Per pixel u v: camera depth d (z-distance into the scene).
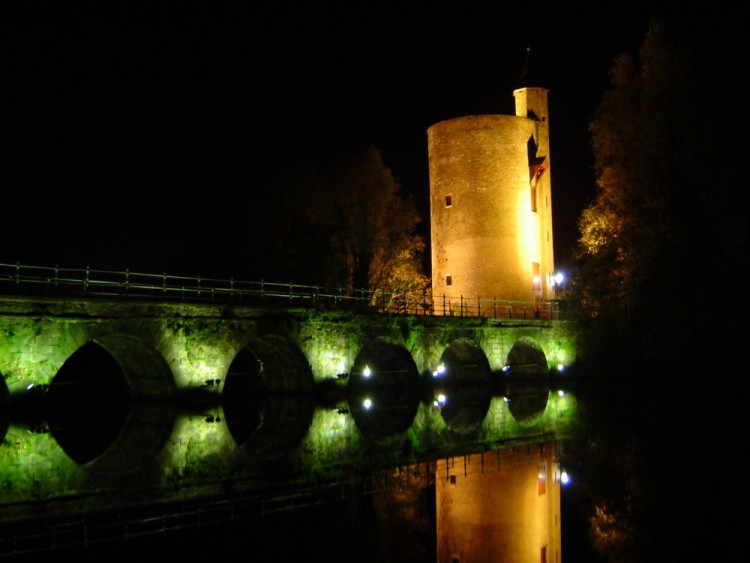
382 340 38.22
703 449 20.72
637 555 11.67
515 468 18.64
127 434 26.05
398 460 20.12
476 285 48.84
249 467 19.20
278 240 47.38
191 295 46.59
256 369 42.19
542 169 53.16
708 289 40.88
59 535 12.85
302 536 12.95
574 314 47.06
